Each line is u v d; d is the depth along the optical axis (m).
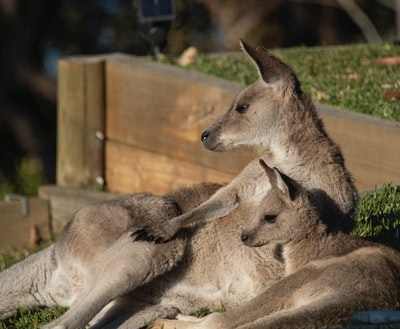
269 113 13.91
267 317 11.48
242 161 19.38
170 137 21.28
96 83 22.73
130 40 38.06
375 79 20.91
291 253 12.89
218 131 14.25
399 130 16.92
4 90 39.41
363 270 11.91
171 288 13.68
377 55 23.27
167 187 21.53
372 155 17.27
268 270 13.41
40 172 31.94
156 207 13.93
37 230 21.50
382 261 12.11
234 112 14.18
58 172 23.39
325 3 38.06
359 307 11.55
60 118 23.14
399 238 14.34
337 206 13.31
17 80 39.31
